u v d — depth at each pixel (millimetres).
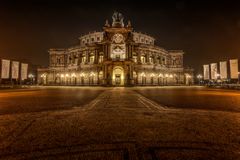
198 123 9055
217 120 9719
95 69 73625
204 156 5184
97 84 72188
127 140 6547
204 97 22781
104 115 11062
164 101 18312
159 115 11070
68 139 6652
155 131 7656
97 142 6344
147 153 5402
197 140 6527
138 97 22562
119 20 73125
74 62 84562
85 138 6762
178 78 92500
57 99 20312
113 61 67000
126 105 15453
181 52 92750
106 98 21312
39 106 14836
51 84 87938
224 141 6426
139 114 11414
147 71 77188
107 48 69375
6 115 11055
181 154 5320
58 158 5082
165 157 5117
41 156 5211
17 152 5492
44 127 8289
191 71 93500
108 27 69938
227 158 5059
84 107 14289
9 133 7379
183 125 8656
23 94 28438
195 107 14336
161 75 84500
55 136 7000
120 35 70000
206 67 66812
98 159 5016
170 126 8469
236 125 8664
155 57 82750
